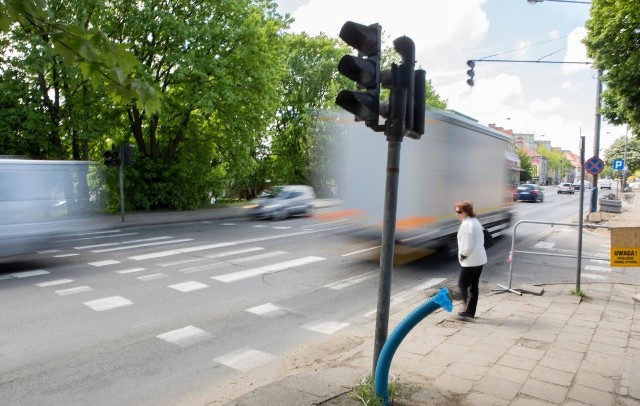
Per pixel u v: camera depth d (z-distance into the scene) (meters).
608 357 4.82
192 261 10.62
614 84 14.66
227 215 23.55
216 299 7.44
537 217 24.08
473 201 11.82
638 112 14.75
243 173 28.28
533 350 5.03
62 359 4.97
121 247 12.70
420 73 3.86
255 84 24.70
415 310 3.28
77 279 8.74
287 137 37.94
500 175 14.96
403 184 9.72
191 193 26.91
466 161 11.23
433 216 9.77
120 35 21.81
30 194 9.73
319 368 4.62
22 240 9.53
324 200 11.05
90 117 22.28
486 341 5.33
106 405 3.98
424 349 5.04
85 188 11.03
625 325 6.00
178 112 23.97
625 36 13.70
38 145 21.84
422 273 9.64
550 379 4.23
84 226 10.84
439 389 3.97
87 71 2.48
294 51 38.34
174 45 22.25
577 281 7.76
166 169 25.72
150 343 5.47
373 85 3.69
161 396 4.16
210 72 22.92
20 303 7.09
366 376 3.98
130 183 23.94
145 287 8.16
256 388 3.88
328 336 5.78
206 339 5.63
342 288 8.27
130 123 24.67
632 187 89.44
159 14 20.98
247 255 11.43
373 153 10.22
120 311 6.73
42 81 21.86
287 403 3.61
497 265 10.89
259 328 6.07
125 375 4.59
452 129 10.34
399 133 3.61
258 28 23.98
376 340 3.80
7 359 4.96
